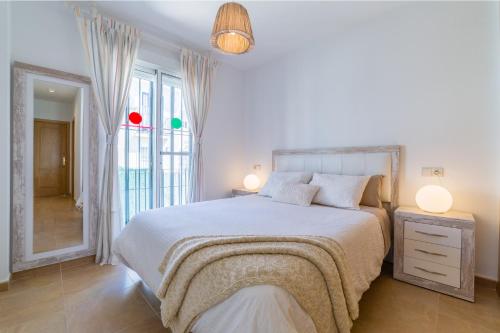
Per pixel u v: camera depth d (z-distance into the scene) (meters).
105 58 2.48
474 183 2.11
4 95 1.90
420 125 2.37
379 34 2.61
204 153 3.54
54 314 1.65
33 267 2.20
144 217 1.92
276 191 2.75
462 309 1.74
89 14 2.44
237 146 3.98
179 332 1.11
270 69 3.67
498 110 2.00
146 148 3.29
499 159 2.00
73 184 2.41
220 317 1.00
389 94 2.55
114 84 2.56
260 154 3.83
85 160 2.47
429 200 2.08
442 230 1.94
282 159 3.43
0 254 1.89
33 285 2.02
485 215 2.06
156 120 3.20
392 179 2.47
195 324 1.08
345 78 2.88
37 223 2.23
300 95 3.31
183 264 1.20
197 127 3.37
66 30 2.36
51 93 2.28
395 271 2.18
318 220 1.85
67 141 2.38
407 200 2.44
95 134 2.52
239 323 0.93
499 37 1.99
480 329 1.54
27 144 2.16
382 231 2.08
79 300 1.82
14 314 1.64
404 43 2.45
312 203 2.61
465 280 1.84
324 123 3.07
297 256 1.13
